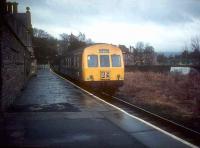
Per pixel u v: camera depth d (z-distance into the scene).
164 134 9.11
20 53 20.45
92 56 21.05
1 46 11.31
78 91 21.66
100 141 8.27
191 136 9.20
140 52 85.69
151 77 32.16
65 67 34.03
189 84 24.44
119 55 21.55
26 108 13.67
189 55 66.56
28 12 52.88
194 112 14.22
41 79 36.94
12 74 15.18
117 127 9.98
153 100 18.33
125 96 20.83
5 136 8.70
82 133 9.12
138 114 12.76
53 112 12.65
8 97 13.57
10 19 13.46
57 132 9.20
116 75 21.31
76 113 12.48
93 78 20.92
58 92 20.91
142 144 8.02
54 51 111.56
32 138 8.51
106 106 14.47
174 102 17.81
